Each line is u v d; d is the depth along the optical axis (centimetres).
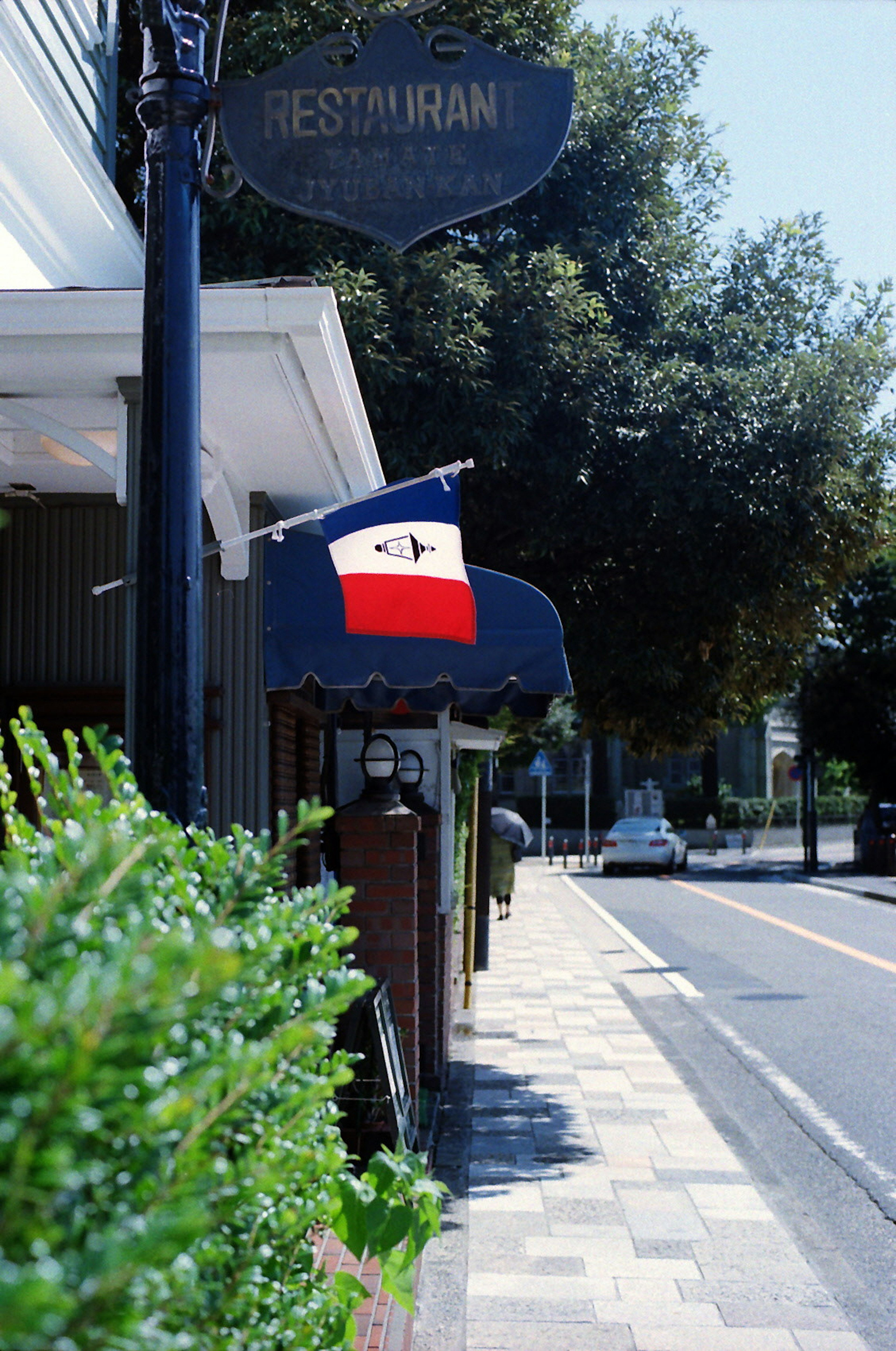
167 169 363
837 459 1396
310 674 655
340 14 1180
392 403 1204
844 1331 486
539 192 1381
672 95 1466
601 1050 1041
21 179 654
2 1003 117
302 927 213
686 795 5928
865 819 3538
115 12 873
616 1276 541
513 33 1274
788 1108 862
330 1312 248
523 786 6500
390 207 516
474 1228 602
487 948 1419
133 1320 134
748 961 1616
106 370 506
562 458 1301
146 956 125
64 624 681
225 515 614
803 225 1609
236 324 472
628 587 1454
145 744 345
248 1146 190
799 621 1473
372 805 757
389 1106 597
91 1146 145
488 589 685
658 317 1477
